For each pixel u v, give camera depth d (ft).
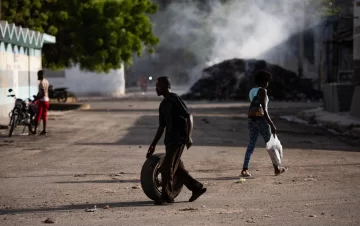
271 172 63.05
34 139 96.99
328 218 40.27
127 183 55.83
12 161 70.95
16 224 39.17
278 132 117.19
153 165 46.39
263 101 59.62
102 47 183.62
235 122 138.41
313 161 72.43
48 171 63.21
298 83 282.15
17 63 140.26
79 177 59.31
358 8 143.54
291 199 47.60
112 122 133.69
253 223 38.70
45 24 177.17
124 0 187.42
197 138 101.14
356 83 144.87
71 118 144.66
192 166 67.15
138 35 192.54
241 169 65.10
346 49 223.10
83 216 41.63
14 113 101.96
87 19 182.09
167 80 46.57
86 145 88.53
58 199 48.24
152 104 221.87
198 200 47.75
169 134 46.26
